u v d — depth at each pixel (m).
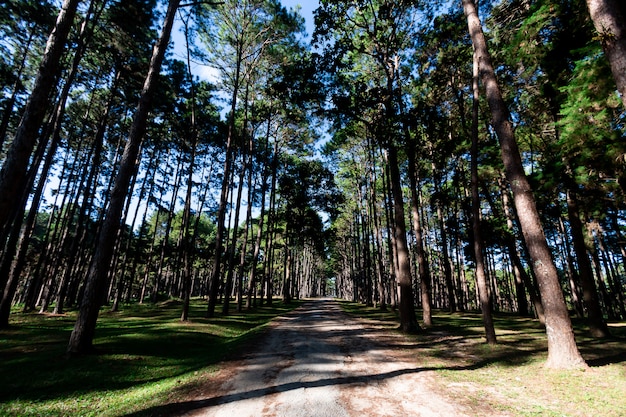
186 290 16.80
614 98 8.05
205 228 62.88
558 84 11.38
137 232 48.19
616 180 9.98
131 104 23.11
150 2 16.31
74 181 29.72
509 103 14.30
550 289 7.37
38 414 4.88
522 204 8.08
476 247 11.05
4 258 13.24
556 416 4.46
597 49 8.15
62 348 9.16
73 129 26.66
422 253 16.42
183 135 26.86
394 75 17.72
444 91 18.12
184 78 23.03
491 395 5.39
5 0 14.63
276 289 77.62
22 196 14.31
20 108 20.45
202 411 4.92
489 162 14.95
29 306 22.14
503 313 25.97
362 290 45.56
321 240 41.69
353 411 4.79
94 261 9.00
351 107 15.20
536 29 10.38
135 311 22.67
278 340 11.33
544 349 9.03
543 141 14.25
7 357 8.16
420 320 19.03
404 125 15.07
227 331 15.03
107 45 18.42
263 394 5.60
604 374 6.23
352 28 15.70
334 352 9.18
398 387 5.89
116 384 6.39
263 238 42.81
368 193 35.47
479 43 9.49
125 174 9.70
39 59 18.78
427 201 35.12
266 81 25.56
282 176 35.22
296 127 31.53
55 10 15.92
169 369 7.67
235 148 29.27
